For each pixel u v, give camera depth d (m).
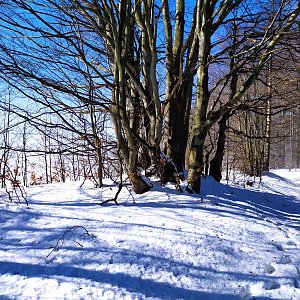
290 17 6.19
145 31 5.83
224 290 3.27
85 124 6.16
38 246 3.67
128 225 4.31
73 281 3.05
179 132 6.72
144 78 6.45
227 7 6.52
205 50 6.32
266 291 3.32
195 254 3.78
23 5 4.56
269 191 10.73
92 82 5.74
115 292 2.96
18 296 2.81
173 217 4.76
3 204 5.00
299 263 3.92
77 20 5.71
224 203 5.92
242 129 15.91
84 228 3.97
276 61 7.89
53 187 6.50
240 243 4.28
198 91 6.36
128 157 5.73
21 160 9.17
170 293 3.07
